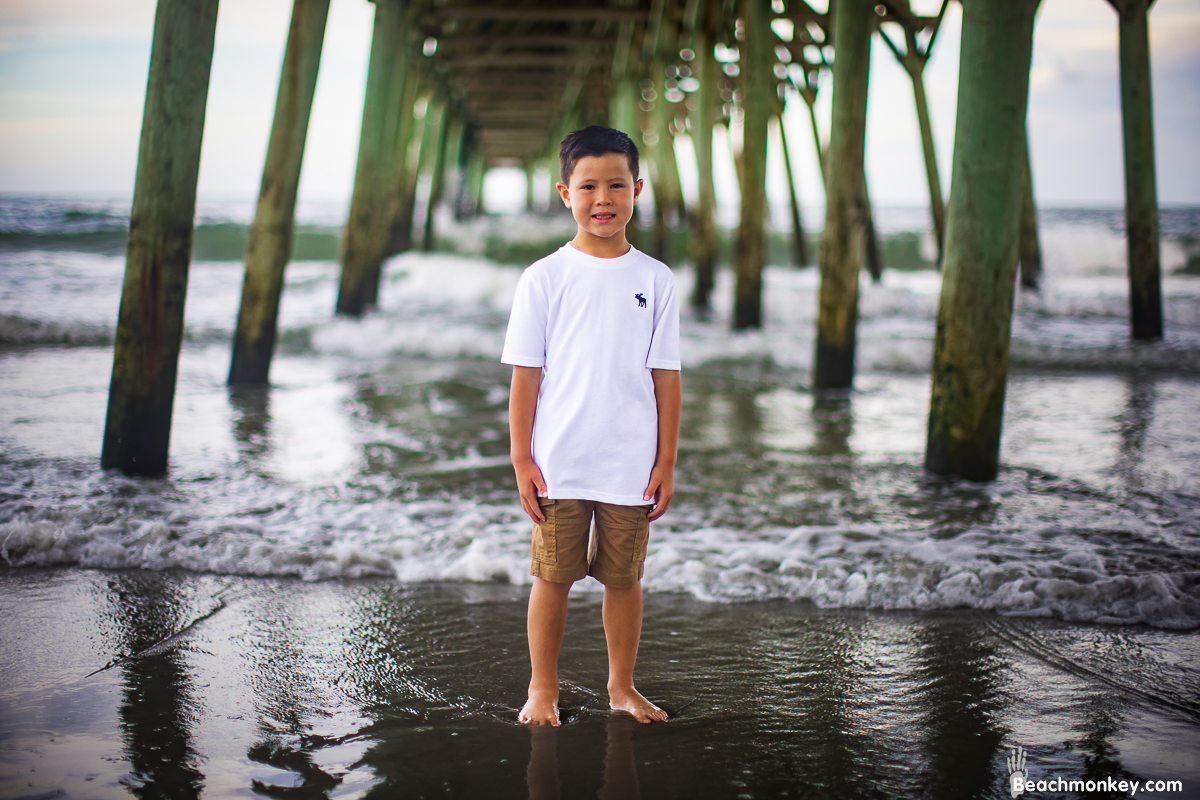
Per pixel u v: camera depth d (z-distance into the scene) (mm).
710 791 1442
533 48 20953
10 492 3262
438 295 13023
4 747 1527
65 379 5797
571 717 1726
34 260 13352
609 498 1628
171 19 3533
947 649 2104
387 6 9367
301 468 3912
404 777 1474
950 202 3861
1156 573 2586
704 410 5629
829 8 12344
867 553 2783
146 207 3559
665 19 13414
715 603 2436
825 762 1547
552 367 1637
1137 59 8500
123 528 2846
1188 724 1700
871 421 5328
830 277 6375
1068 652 2086
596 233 1599
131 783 1421
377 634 2156
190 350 7551
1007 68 3604
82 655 1967
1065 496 3611
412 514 3213
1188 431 4980
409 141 16891
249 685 1838
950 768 1522
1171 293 12898
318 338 8266
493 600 2424
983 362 3822
